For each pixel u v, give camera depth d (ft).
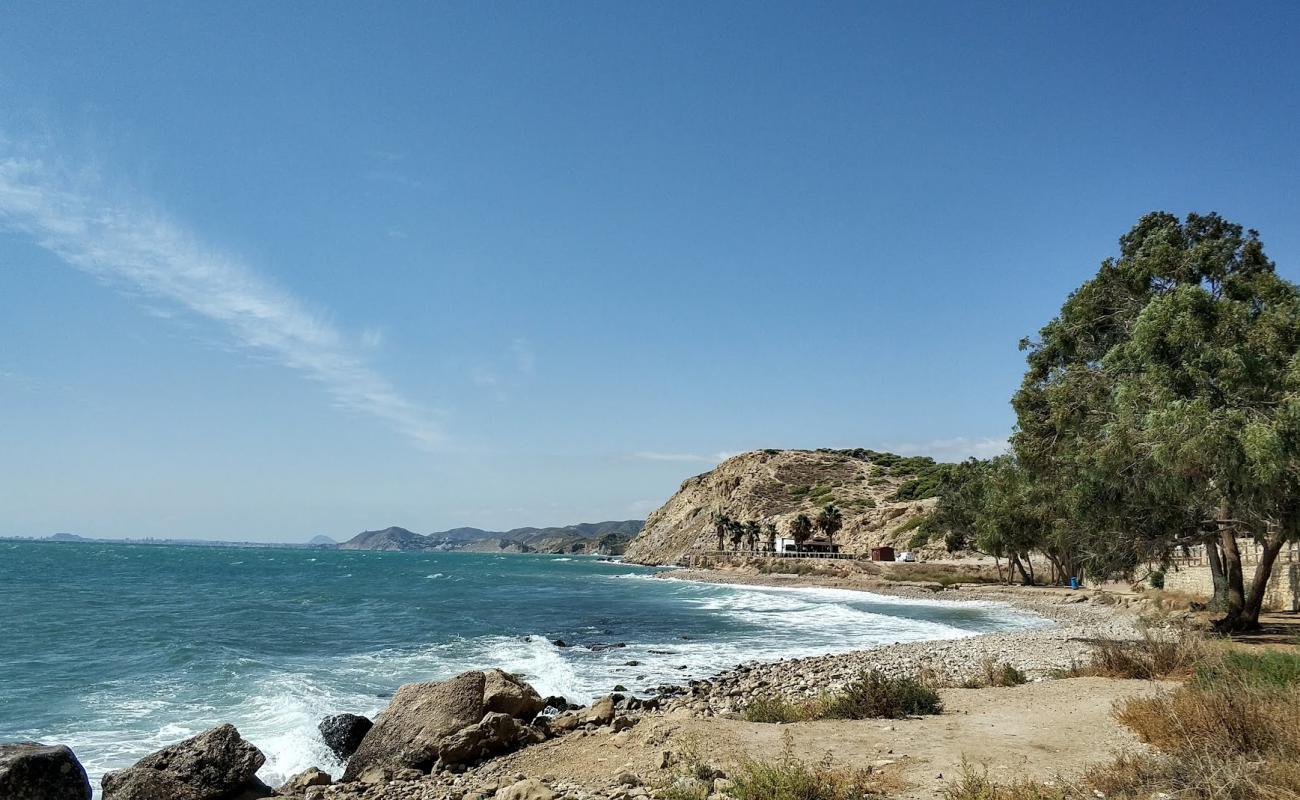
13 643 97.50
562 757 39.04
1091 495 78.18
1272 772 23.72
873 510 418.92
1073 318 92.02
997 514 204.23
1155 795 23.76
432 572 395.55
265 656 89.04
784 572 342.44
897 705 41.88
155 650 91.61
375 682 72.49
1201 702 30.58
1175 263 86.12
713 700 58.70
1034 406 96.07
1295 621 89.25
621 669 82.28
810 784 26.66
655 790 29.17
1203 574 134.51
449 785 37.01
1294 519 68.33
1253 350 68.64
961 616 151.53
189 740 38.37
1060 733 34.83
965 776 26.16
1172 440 65.36
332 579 293.02
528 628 127.65
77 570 315.37
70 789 28.73
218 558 582.76
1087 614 145.89
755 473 569.23
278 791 38.70
